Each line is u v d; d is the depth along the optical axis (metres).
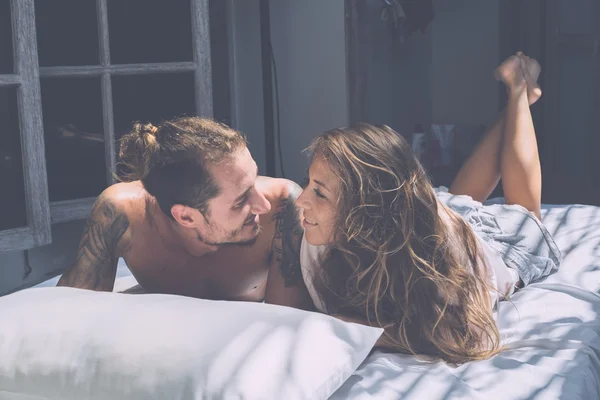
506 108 2.42
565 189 4.75
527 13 5.21
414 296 1.49
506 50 5.43
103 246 1.70
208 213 1.61
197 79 3.38
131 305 1.34
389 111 5.32
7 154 2.77
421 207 1.51
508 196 2.37
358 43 4.05
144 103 3.24
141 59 3.23
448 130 5.40
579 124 4.66
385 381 1.35
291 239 1.72
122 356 1.22
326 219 1.52
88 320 1.30
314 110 4.06
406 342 1.50
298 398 1.16
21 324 1.33
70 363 1.23
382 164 1.50
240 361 1.18
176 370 1.17
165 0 3.28
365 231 1.49
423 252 1.50
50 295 1.43
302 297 1.71
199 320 1.27
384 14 4.95
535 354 1.50
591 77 4.52
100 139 3.12
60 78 3.01
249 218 1.65
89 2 3.06
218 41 4.04
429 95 5.68
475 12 5.49
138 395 1.17
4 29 2.73
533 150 2.34
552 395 1.30
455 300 1.50
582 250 2.17
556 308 1.70
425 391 1.31
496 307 1.67
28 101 2.75
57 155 3.03
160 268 1.76
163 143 1.60
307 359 1.22
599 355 1.52
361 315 1.54
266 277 1.81
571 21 4.71
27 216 2.81
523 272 1.88
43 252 3.06
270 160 4.04
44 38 2.96
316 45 4.02
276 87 4.12
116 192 1.72
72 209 3.04
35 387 1.25
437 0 5.57
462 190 2.49
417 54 5.56
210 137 1.58
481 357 1.49
